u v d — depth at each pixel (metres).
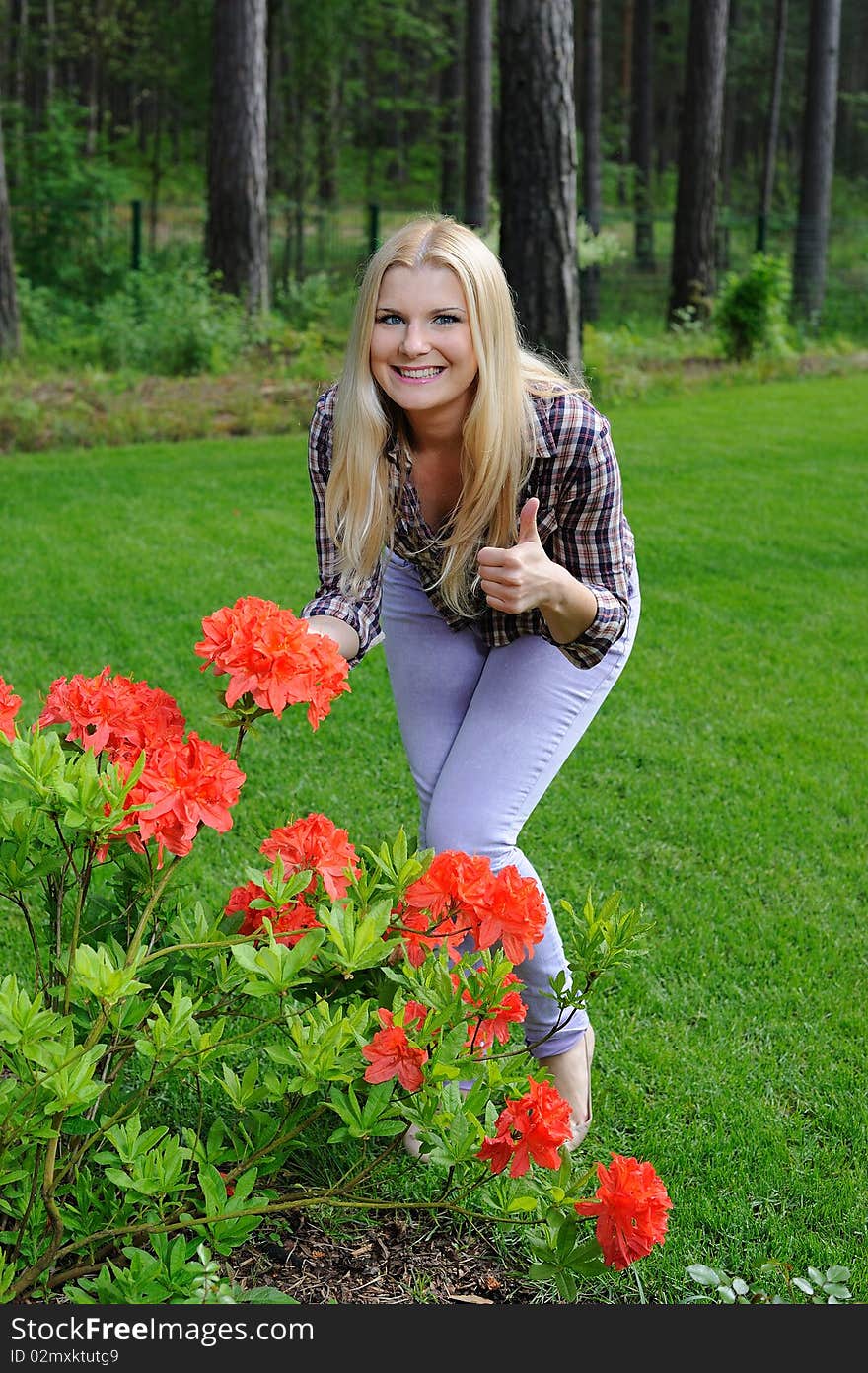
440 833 2.37
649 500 8.32
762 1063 2.81
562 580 2.12
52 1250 1.83
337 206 25.42
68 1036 1.70
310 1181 2.35
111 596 5.89
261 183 15.22
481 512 2.26
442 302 2.13
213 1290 1.79
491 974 1.88
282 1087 1.83
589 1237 2.16
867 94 41.12
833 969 3.20
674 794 4.15
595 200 24.38
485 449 2.19
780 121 43.81
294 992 2.12
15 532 7.01
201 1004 2.00
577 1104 2.49
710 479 9.01
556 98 10.66
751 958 3.23
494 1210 2.24
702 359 15.90
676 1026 2.93
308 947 1.74
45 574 6.20
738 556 7.02
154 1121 2.39
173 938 2.18
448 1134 1.80
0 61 28.81
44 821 1.90
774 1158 2.50
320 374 12.70
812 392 13.96
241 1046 1.82
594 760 4.38
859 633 5.85
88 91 31.23
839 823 4.00
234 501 7.99
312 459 2.47
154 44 26.27
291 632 1.83
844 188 40.94
